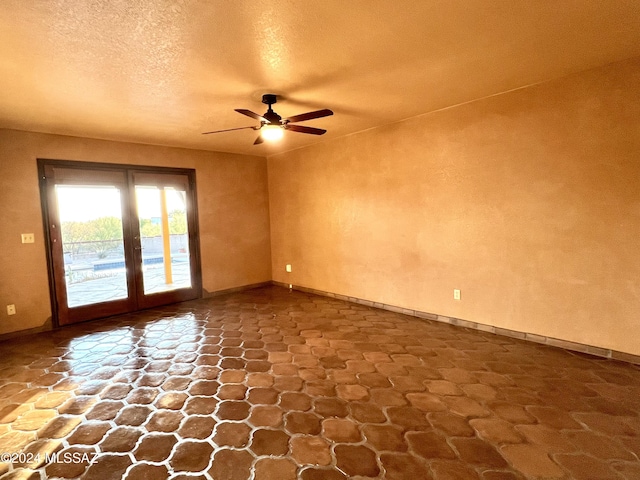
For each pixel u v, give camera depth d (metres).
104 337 3.69
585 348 2.99
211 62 2.40
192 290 5.27
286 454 1.84
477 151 3.50
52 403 2.38
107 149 4.41
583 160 2.88
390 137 4.25
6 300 3.73
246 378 2.69
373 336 3.56
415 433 2.00
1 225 3.70
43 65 2.34
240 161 5.78
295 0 1.73
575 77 2.87
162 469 1.75
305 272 5.69
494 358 2.96
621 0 1.84
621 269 2.77
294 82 2.81
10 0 1.63
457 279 3.78
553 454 1.80
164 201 5.04
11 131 3.74
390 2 1.79
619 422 2.05
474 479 1.64
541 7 1.89
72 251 4.20
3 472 1.74
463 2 1.82
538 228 3.17
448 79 2.89
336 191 5.01
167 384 2.62
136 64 2.38
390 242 4.40
